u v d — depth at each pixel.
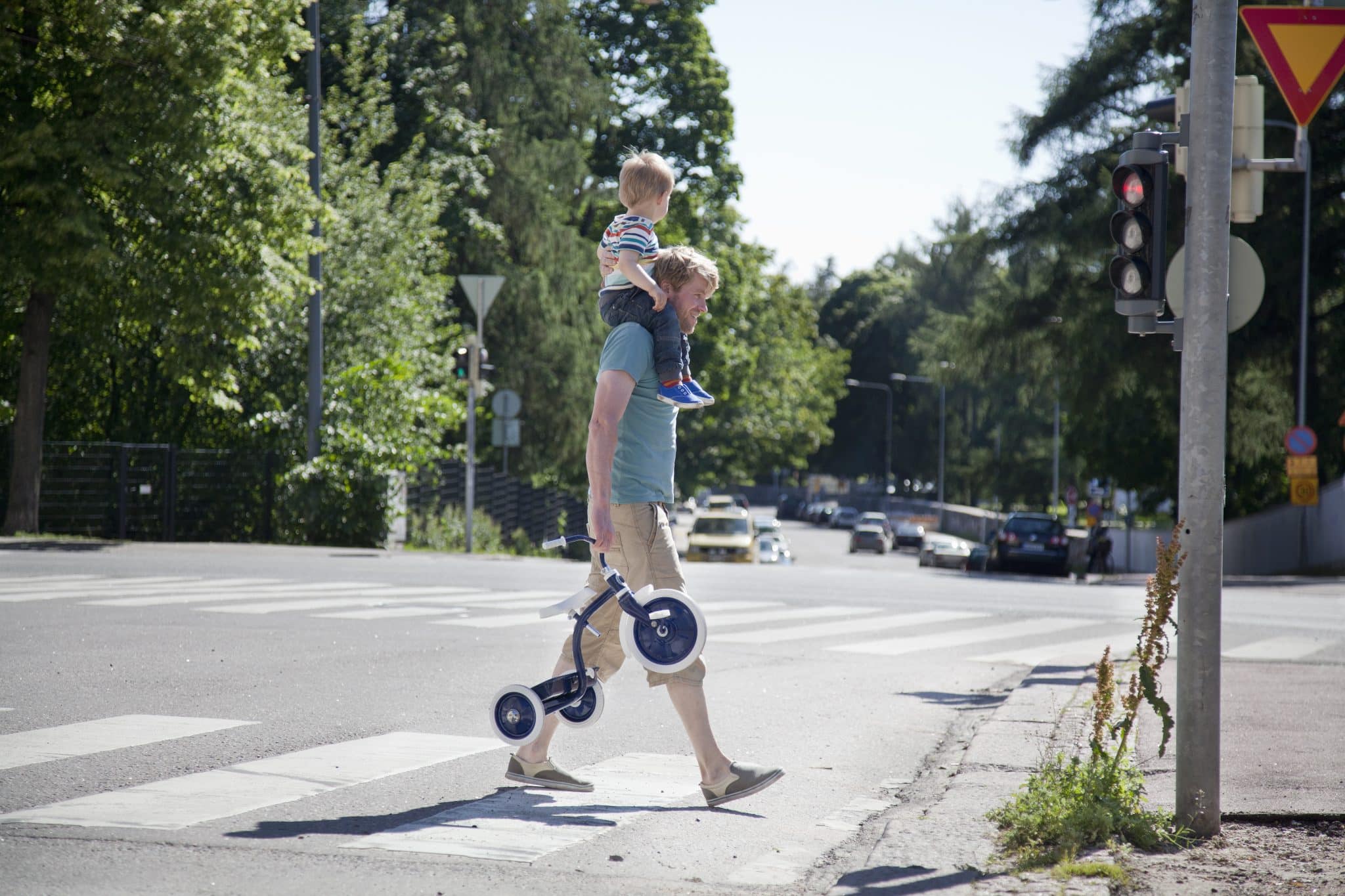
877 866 4.42
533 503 40.06
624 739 6.77
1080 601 16.78
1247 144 6.02
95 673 8.16
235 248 21.81
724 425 65.12
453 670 8.83
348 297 27.97
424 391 28.91
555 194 38.12
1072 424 41.34
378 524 24.80
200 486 24.20
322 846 4.48
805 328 81.94
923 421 94.75
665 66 47.38
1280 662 10.73
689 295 5.12
